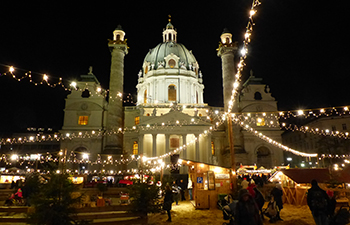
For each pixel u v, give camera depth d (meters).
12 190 24.12
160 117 52.91
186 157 50.59
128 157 54.91
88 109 56.69
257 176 35.56
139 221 13.89
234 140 53.97
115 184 36.62
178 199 22.89
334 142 56.66
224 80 56.16
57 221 11.09
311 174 20.23
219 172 21.09
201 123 53.12
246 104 58.44
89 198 19.38
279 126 56.72
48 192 11.45
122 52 56.72
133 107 60.88
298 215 16.20
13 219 13.12
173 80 67.81
